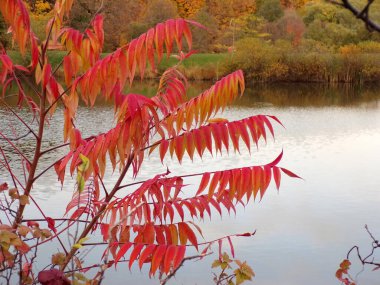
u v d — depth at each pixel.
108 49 41.38
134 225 2.79
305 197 10.43
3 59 2.94
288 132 19.53
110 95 2.95
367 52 48.34
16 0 2.87
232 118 22.72
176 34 2.69
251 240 7.96
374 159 15.02
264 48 45.31
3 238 2.37
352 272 7.15
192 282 6.56
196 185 10.80
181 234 2.78
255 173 2.69
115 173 11.45
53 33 3.01
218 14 56.81
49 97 3.13
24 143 14.31
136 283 6.29
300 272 7.05
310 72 45.16
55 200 9.02
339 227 8.75
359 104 29.48
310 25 54.41
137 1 42.84
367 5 1.22
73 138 3.06
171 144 2.85
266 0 59.81
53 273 2.19
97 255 6.71
